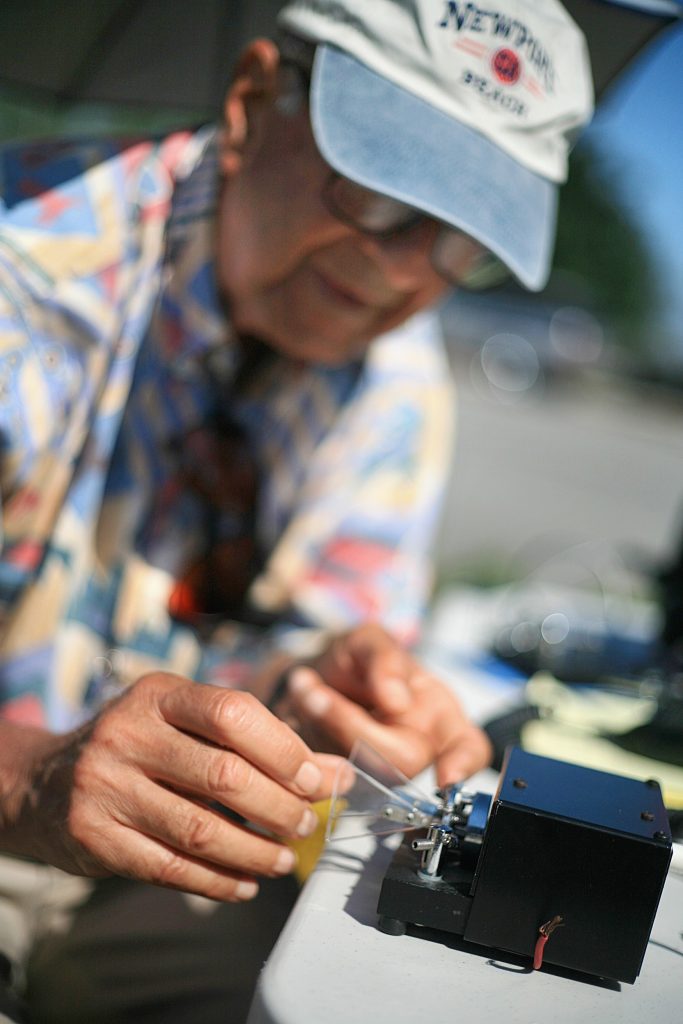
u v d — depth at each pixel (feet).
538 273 2.62
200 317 2.90
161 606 2.98
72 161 2.83
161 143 3.00
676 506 17.87
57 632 2.83
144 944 2.67
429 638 3.81
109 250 2.78
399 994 1.66
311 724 2.36
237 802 1.93
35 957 2.74
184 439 3.00
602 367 37.83
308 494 3.32
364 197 2.52
